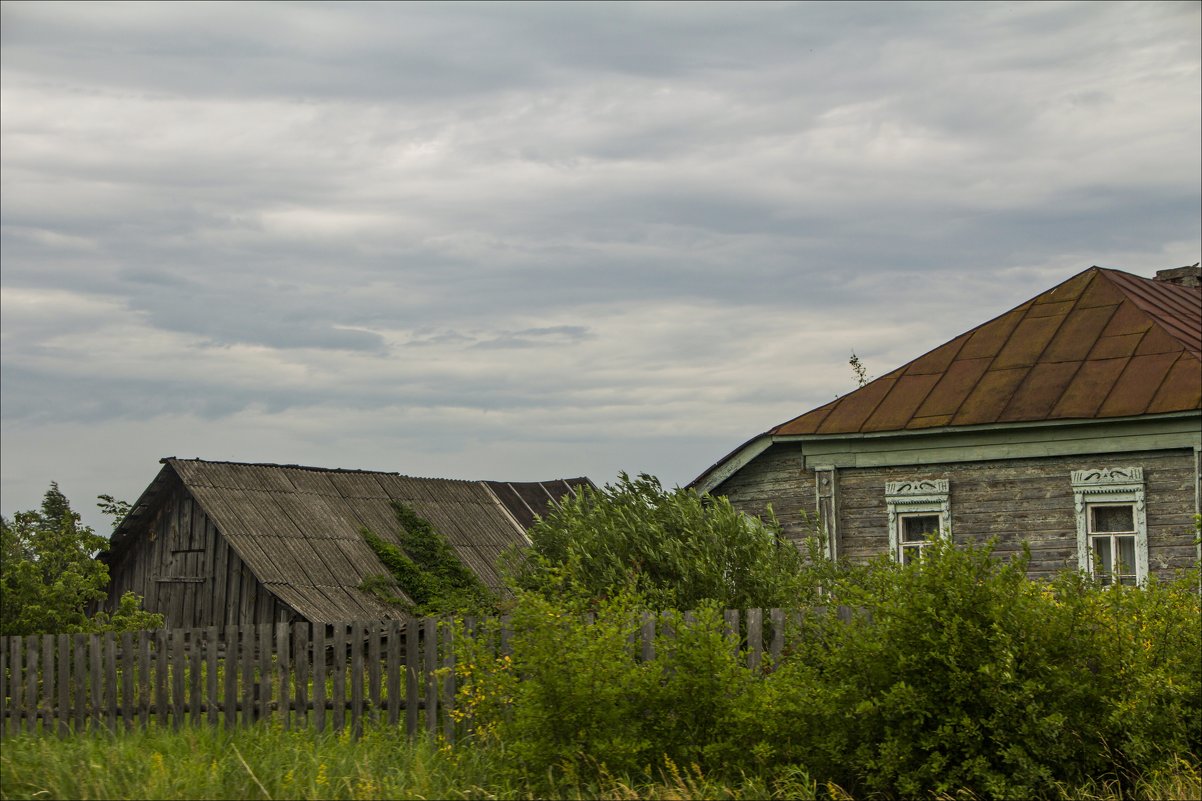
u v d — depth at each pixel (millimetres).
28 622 18984
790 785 8906
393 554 29219
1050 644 9109
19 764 10453
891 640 9211
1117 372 18547
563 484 38094
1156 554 17547
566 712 9242
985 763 8734
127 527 28188
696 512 15305
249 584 26766
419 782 9336
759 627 10469
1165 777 8992
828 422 20422
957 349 20938
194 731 11773
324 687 12219
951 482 19359
